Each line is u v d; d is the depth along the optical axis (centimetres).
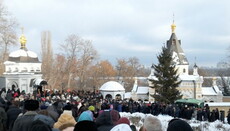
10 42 6141
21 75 6059
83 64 10469
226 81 11312
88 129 633
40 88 5247
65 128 839
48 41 10025
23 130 873
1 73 6938
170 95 5966
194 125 3472
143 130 689
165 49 6281
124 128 627
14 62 6638
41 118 941
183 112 3900
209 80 14575
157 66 6200
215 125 3531
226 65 9762
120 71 13862
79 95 4522
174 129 557
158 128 679
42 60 9956
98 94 5069
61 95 4412
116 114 981
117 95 6450
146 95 9894
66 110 1172
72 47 10312
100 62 13125
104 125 902
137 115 3784
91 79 12006
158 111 4097
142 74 16212
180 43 11312
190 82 9638
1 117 1182
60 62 10444
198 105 4934
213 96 9838
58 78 10325
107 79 13012
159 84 6159
